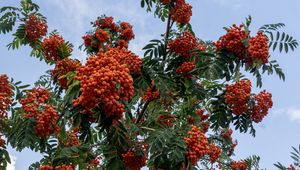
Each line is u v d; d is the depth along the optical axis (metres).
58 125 7.93
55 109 8.16
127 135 7.37
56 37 9.63
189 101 9.91
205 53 8.54
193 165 7.00
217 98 9.19
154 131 7.26
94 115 5.85
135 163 7.37
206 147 6.79
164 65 9.02
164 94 8.57
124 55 7.39
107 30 11.25
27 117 7.88
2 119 8.23
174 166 6.83
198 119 9.90
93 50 10.98
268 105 9.25
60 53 9.02
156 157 6.91
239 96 8.78
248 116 9.30
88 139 6.15
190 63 8.74
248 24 8.19
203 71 8.47
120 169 7.18
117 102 5.62
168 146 6.89
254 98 9.28
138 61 7.44
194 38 8.97
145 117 10.20
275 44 8.50
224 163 11.91
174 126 8.67
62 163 7.62
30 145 8.25
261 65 7.95
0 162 8.10
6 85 8.59
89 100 5.55
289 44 8.45
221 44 8.33
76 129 8.88
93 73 5.65
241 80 9.02
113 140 6.54
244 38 7.99
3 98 8.08
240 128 9.34
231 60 8.20
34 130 7.78
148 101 9.08
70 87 5.76
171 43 8.99
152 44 9.08
